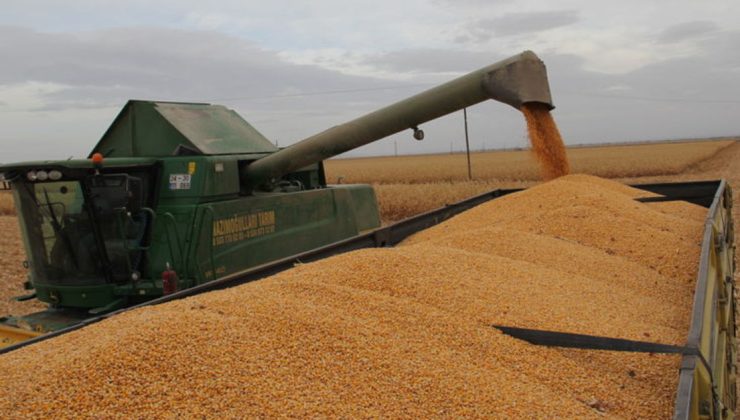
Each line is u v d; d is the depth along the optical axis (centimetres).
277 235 627
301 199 667
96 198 513
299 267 398
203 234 540
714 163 4544
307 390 234
